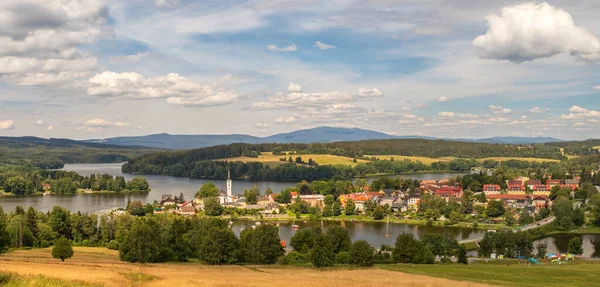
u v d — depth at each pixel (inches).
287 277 4352.9
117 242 7559.1
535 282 4598.9
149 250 5580.7
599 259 6929.1
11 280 2824.8
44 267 4205.2
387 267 5570.9
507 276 4889.3
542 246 7440.9
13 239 7372.1
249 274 4520.2
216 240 5782.5
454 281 4431.6
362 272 5027.1
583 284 4505.4
